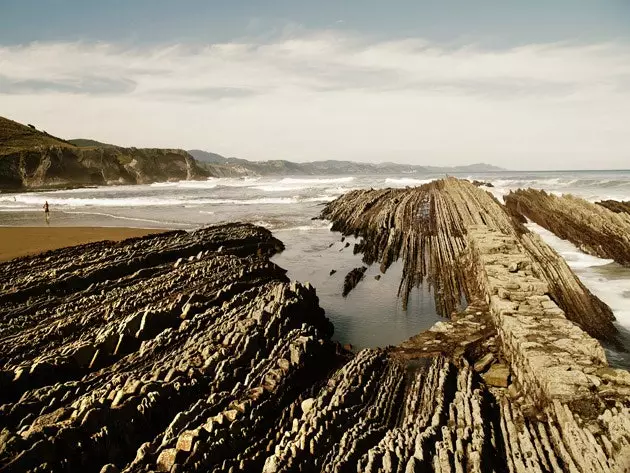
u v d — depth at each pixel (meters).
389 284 18.42
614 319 13.21
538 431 7.13
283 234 29.98
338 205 39.88
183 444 6.66
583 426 6.46
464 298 16.05
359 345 12.84
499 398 8.49
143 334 11.02
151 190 72.19
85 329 11.49
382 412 8.25
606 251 20.03
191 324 11.41
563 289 13.93
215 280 15.20
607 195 42.19
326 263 22.08
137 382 8.30
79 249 20.62
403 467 6.16
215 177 129.00
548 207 29.66
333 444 6.95
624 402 6.64
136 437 7.41
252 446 7.14
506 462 6.67
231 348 9.92
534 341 8.52
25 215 37.56
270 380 8.89
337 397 8.27
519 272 12.76
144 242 21.59
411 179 105.81
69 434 6.75
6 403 8.48
